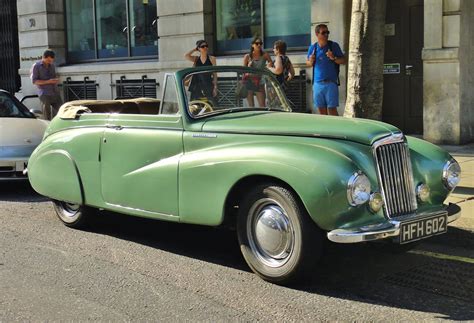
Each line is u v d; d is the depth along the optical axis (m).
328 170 4.45
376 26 7.07
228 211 5.12
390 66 11.37
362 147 4.69
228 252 5.91
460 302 4.58
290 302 4.56
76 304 4.57
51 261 5.61
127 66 15.02
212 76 5.80
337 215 4.45
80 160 6.29
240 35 13.35
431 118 10.55
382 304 4.54
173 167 5.38
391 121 11.50
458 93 10.22
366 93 7.16
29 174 7.00
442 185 5.24
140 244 6.19
